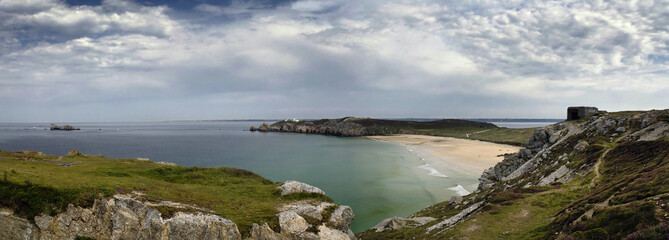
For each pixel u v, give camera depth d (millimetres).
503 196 36906
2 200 19453
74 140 191500
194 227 20891
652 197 19250
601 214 20484
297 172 88312
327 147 161250
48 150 135000
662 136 40000
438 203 55594
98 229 20969
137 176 33531
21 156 37500
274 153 134000
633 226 17281
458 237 27484
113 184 24031
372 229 42250
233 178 41500
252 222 23188
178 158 117812
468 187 68125
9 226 19188
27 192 20281
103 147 153000
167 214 21469
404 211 53875
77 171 31312
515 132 190500
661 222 15922
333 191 66750
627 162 36281
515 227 27812
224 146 165375
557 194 34250
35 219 19766
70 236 20328
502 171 64438
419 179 77000
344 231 27156
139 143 179125
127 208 21656
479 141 180000
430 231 33750
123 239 20859
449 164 99312
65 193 21047
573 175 41344
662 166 27125
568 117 79938
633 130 48594
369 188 68875
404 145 169500
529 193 36938
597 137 52562
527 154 64438
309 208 26484
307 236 23625
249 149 150500
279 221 24062
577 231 20203
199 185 33125
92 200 21500
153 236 20484
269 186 33531
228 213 23922
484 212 33188
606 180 34094
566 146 56031
